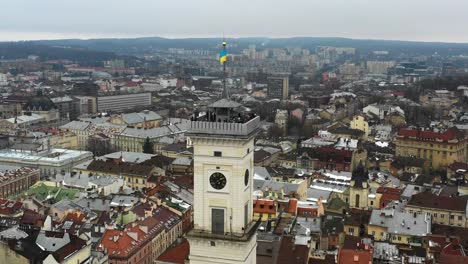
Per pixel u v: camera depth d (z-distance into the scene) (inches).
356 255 7096.5
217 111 4128.9
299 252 6924.2
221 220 4099.4
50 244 6899.6
